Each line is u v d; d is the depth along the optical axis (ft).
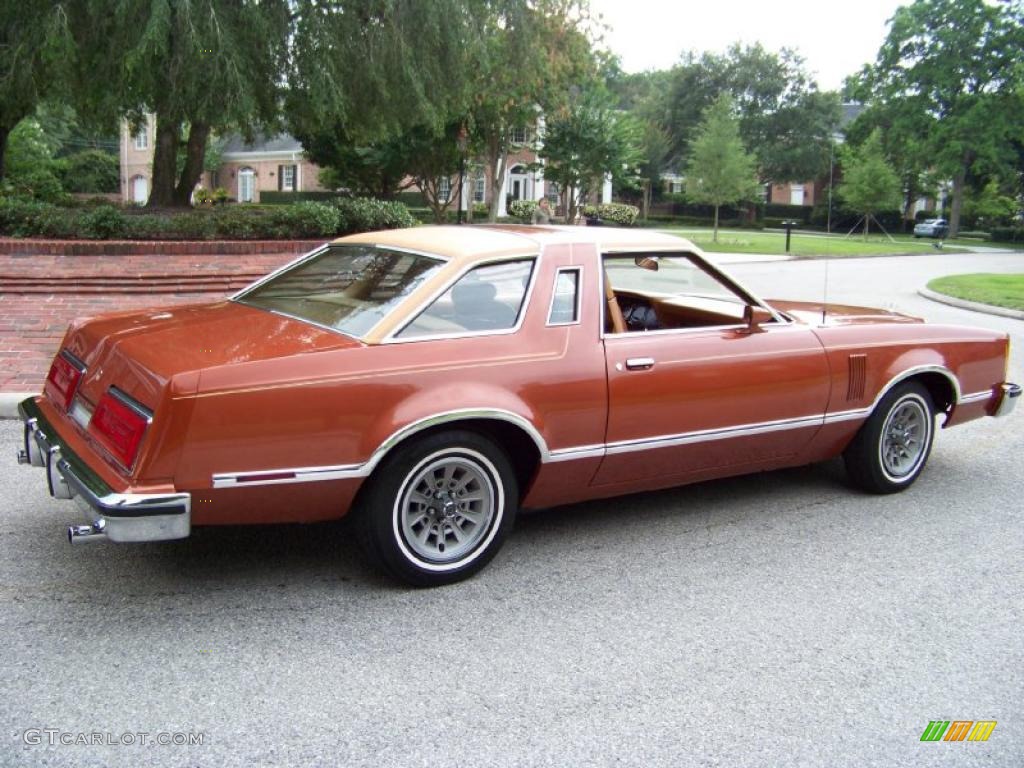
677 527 15.85
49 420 13.37
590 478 14.28
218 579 13.08
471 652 11.18
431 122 56.65
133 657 10.75
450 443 12.57
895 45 175.32
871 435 17.26
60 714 9.50
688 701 10.22
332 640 11.35
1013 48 163.84
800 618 12.44
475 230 15.11
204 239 46.68
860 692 10.56
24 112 59.00
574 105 96.12
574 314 13.78
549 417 13.33
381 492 12.26
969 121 165.37
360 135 59.88
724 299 16.14
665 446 14.61
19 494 16.21
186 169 59.21
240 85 46.11
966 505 17.53
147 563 13.55
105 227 44.88
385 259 14.26
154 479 10.83
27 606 11.98
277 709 9.75
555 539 15.14
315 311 13.61
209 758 8.82
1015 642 11.93
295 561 13.85
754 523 16.16
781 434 15.98
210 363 11.27
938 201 236.43
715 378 14.87
